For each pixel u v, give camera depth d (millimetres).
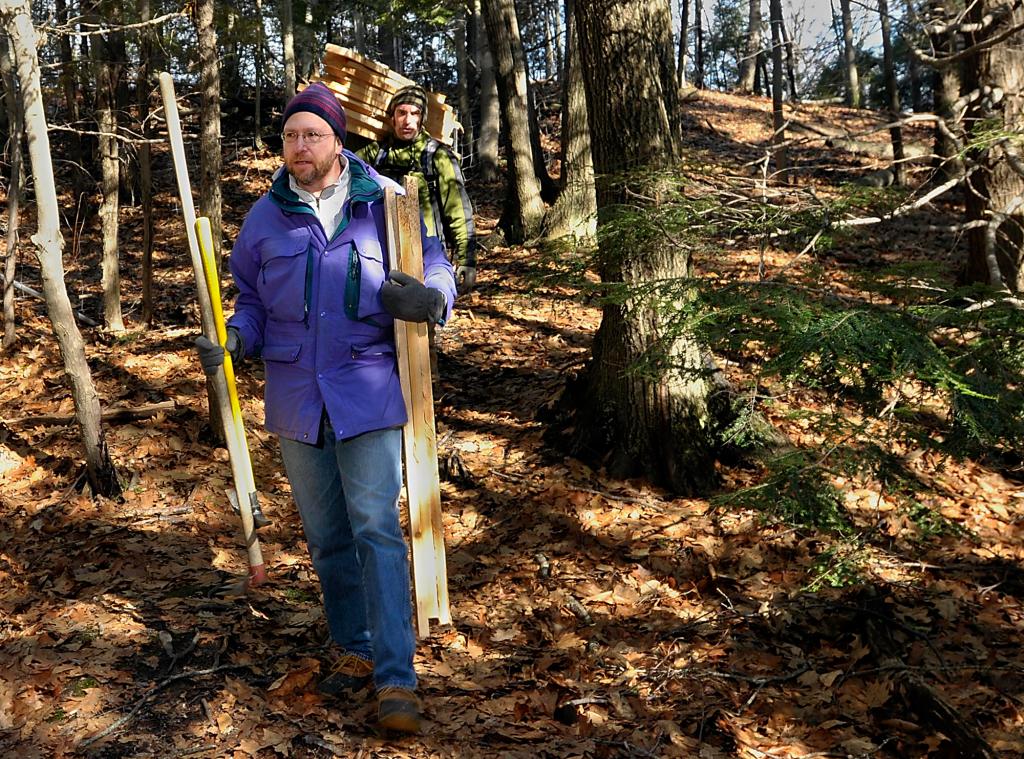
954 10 5980
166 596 3980
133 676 3254
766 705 3477
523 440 6047
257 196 17312
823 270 3627
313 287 2848
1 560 4406
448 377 7273
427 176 5691
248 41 10672
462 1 17344
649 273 5164
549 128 23188
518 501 5289
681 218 3734
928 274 3357
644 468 5457
